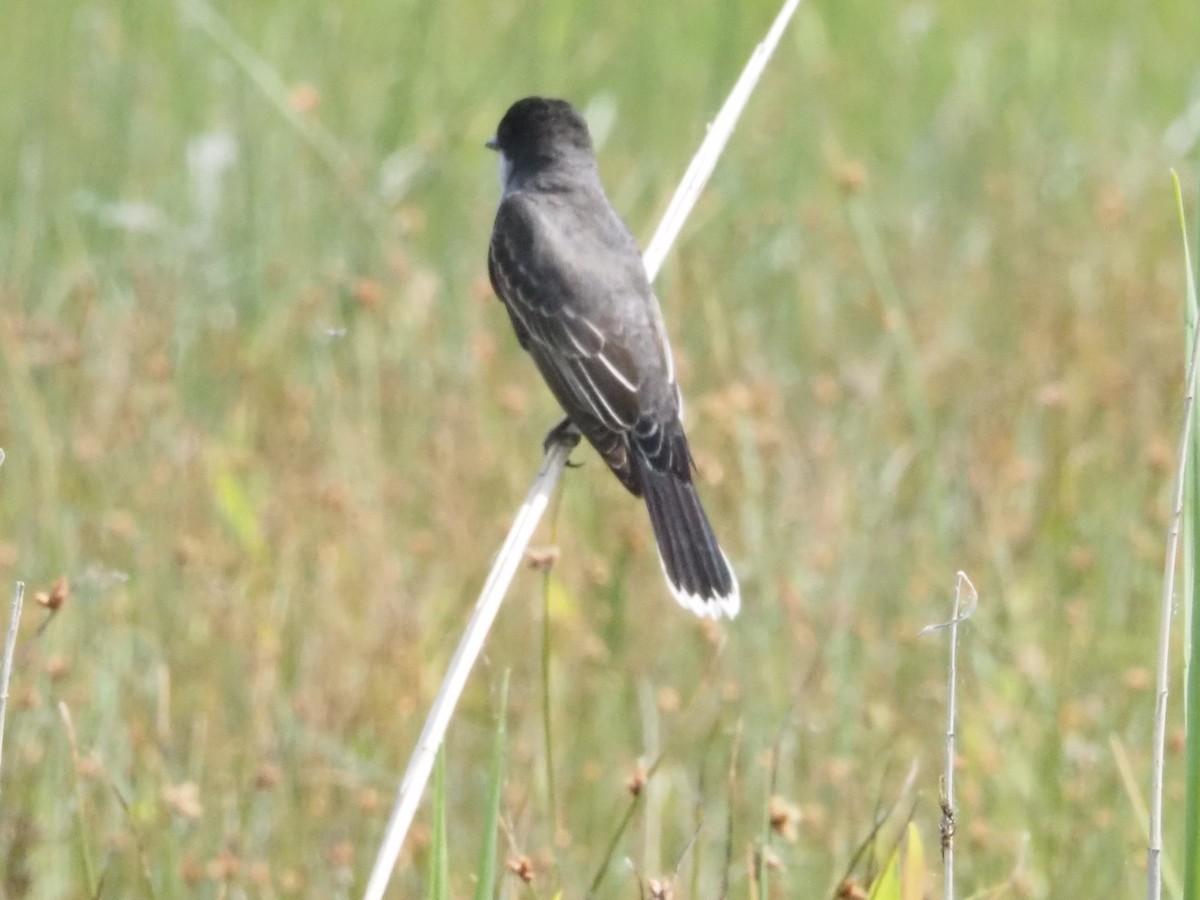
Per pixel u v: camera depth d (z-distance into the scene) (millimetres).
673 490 8945
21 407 11805
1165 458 11828
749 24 20000
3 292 13773
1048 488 12000
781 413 12656
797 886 8898
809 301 14781
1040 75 19734
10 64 17891
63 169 15875
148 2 18609
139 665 10344
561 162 10305
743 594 10750
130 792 9234
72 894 8758
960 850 9211
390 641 10297
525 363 13977
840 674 10078
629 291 9547
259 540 11039
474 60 18844
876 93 19656
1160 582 11242
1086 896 8977
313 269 14852
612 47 19375
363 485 11719
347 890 8898
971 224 16625
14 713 9406
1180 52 20953
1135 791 8648
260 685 9766
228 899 8766
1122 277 15109
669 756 9852
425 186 16234
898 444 12648
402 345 13320
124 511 11031
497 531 11359
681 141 17984
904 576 11406
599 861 9180
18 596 6652
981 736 9820
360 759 9742
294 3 18969
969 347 14172
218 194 15594
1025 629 10445
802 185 17656
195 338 13781
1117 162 17859
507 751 9586
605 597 10930
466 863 9172
